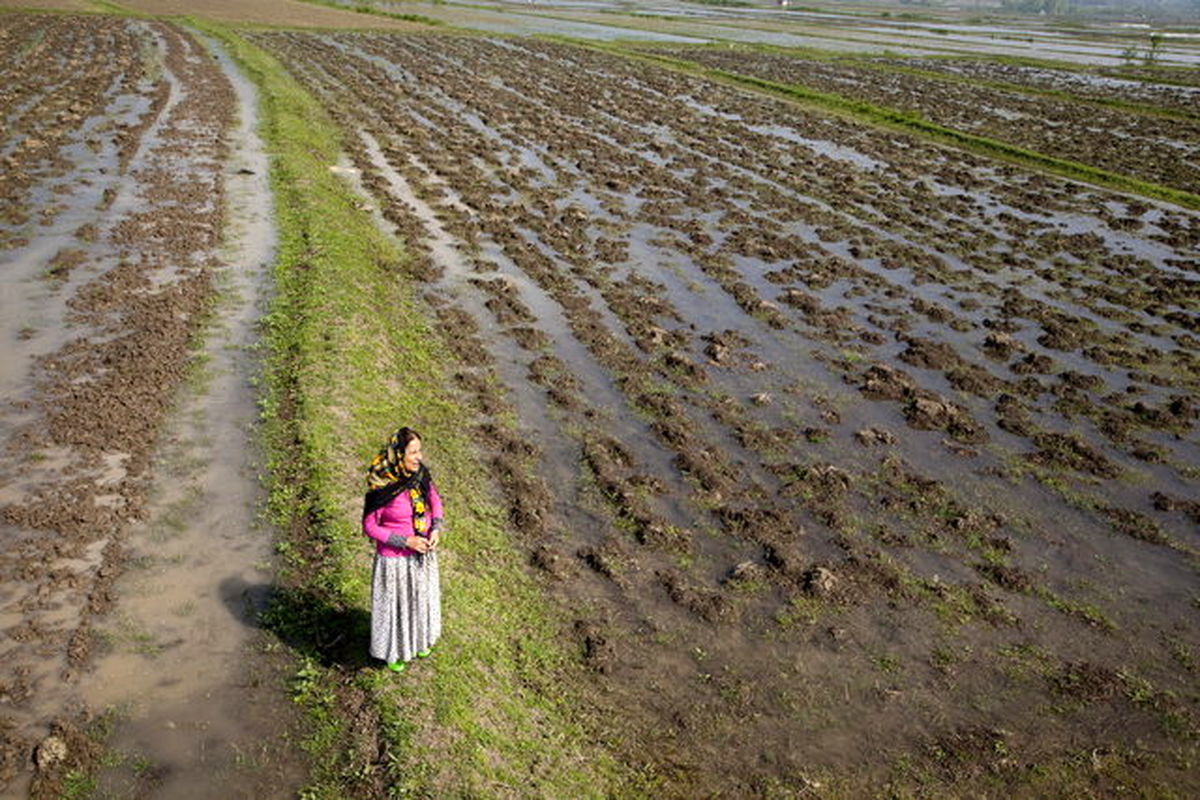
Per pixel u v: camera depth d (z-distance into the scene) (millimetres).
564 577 9086
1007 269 19281
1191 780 7172
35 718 6688
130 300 14422
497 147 27719
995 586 9344
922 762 7203
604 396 12977
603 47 58438
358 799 6188
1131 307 17297
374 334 13922
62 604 7875
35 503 9258
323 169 23344
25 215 18188
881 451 11828
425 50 51812
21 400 11250
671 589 8992
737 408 12789
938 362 14406
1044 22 159625
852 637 8508
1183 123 38844
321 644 7566
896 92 45438
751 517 10188
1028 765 7223
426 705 6957
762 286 17625
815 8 148500
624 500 10383
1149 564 9766
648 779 6863
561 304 16125
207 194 20266
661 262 18688
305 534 9016
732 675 7977
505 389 12961
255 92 33500
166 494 9531
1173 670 8305
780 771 7035
